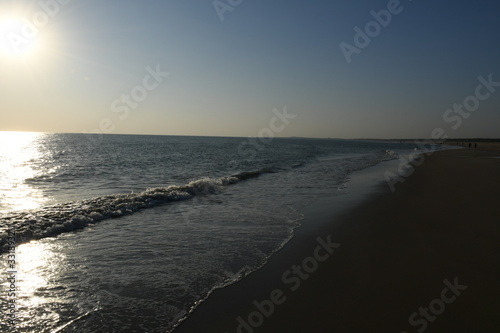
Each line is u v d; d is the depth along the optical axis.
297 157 38.91
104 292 4.31
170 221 8.20
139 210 9.44
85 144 69.19
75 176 18.38
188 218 8.53
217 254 5.84
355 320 3.57
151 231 7.27
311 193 12.63
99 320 3.63
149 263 5.37
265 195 12.21
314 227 7.68
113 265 5.25
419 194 11.67
